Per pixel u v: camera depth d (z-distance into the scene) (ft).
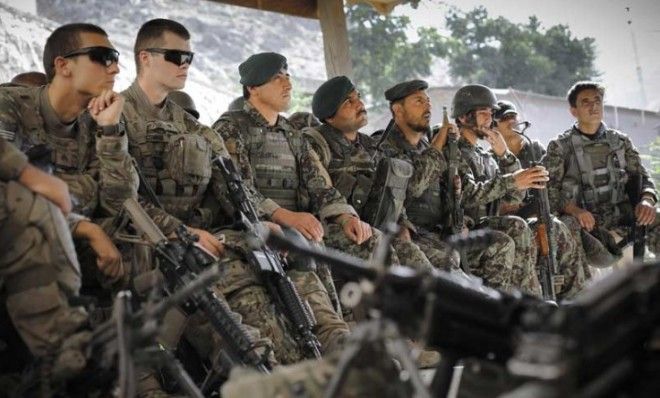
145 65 24.91
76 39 22.31
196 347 23.27
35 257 17.37
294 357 23.61
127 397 13.94
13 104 22.09
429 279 12.91
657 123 71.82
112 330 15.99
